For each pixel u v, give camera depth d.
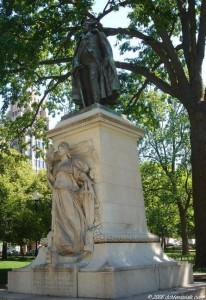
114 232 8.10
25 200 40.69
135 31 18.70
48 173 9.00
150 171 37.81
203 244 16.77
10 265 24.59
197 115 17.77
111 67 9.99
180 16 18.17
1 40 14.36
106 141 8.83
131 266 7.40
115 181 8.70
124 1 17.11
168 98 26.47
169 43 17.89
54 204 8.61
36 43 15.88
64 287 7.57
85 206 8.30
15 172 41.28
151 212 40.16
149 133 37.06
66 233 8.19
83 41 10.17
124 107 21.08
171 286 8.27
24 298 7.43
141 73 19.34
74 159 8.73
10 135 20.88
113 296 6.81
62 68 22.25
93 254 7.77
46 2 16.78
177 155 37.25
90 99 10.12
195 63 18.41
